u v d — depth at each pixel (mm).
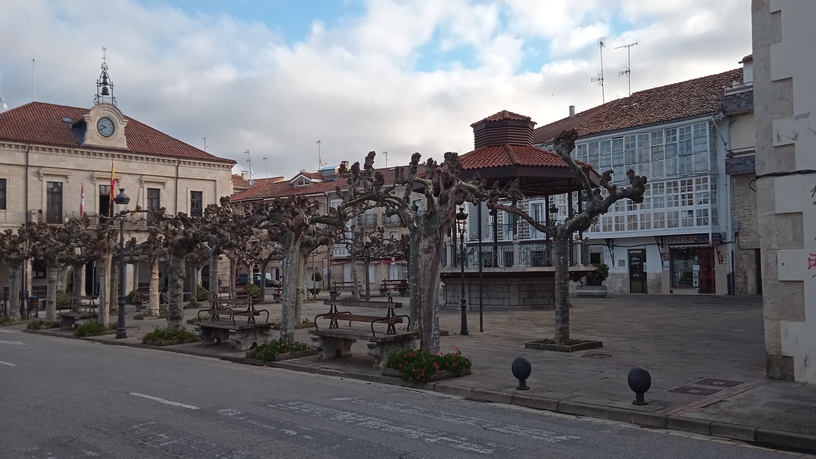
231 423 8422
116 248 24406
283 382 12078
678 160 39969
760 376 10961
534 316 23781
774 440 7430
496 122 26766
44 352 17672
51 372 13477
